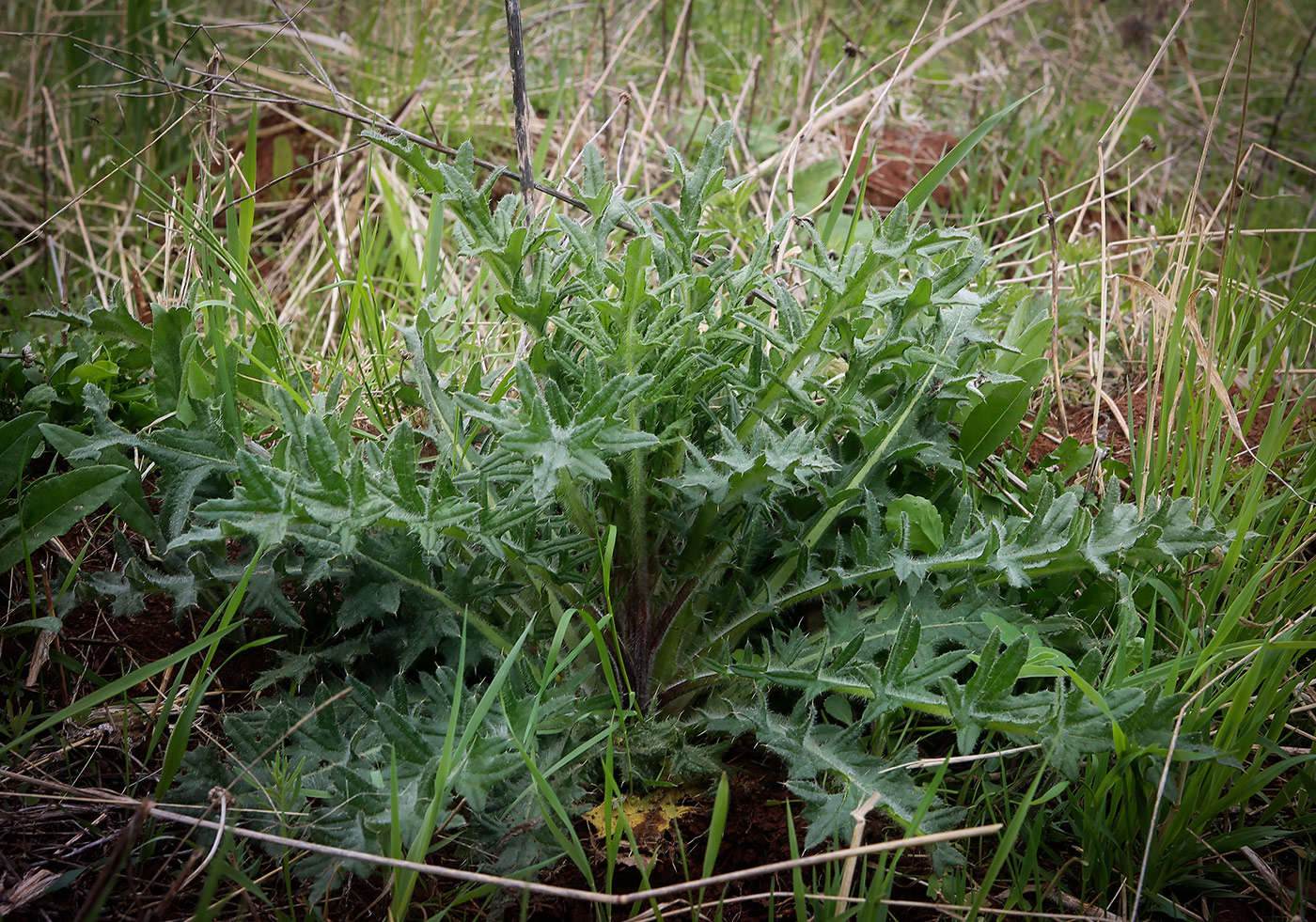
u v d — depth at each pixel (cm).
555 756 165
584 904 161
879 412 198
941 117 446
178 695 187
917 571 176
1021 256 347
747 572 187
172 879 158
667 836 168
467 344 275
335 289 313
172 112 309
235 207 257
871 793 154
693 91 420
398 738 150
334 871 145
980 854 172
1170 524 176
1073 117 428
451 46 435
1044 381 245
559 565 174
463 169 167
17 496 196
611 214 172
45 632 183
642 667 182
